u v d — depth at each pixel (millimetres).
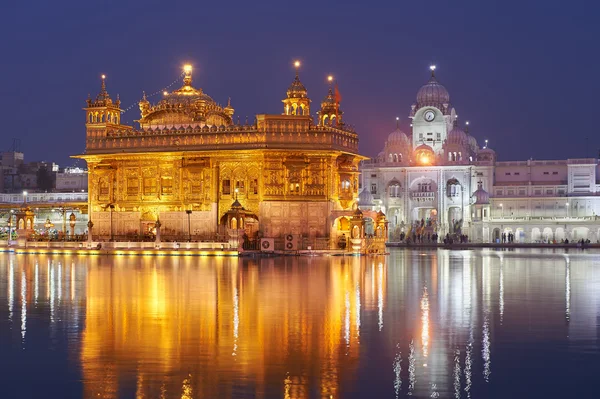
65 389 13492
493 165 115938
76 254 66312
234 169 73188
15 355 16266
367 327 19844
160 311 23000
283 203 71375
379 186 117062
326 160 71938
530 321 20938
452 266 48531
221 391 13320
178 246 65188
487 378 14164
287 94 73875
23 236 70562
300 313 22578
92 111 79062
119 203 77188
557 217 110250
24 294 28281
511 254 72125
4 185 134125
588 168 112812
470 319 21359
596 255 69188
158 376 14344
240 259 58062
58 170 141375
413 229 112562
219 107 83625
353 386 13625
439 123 120562
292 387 13562
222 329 19453
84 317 21750
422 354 16250
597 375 14375
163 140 75438
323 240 70750
